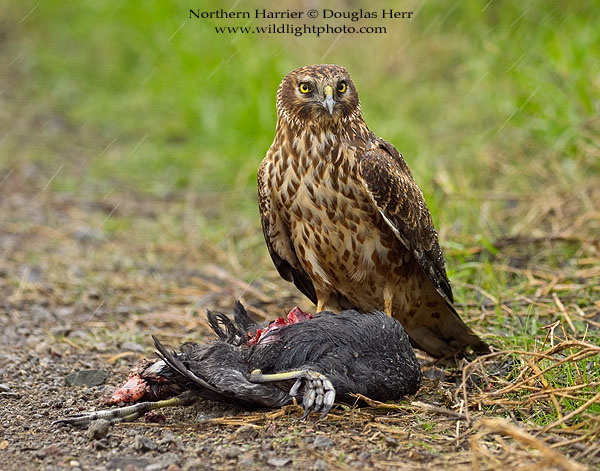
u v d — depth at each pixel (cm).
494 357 927
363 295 974
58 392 884
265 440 723
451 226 1278
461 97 1761
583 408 707
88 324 1134
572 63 1521
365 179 895
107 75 2169
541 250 1234
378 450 700
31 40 2378
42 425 784
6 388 874
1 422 791
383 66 1895
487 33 1753
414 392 838
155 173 1742
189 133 1873
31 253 1408
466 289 1144
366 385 789
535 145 1505
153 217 1562
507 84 1645
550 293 1105
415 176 1416
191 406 822
